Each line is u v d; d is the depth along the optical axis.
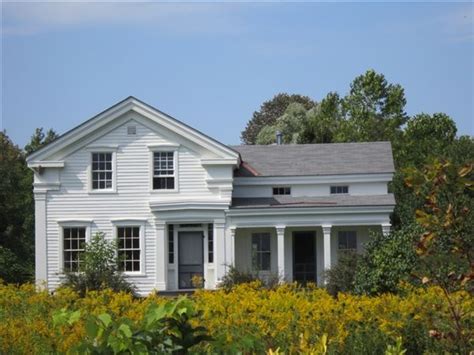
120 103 37.44
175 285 37.41
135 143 37.62
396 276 24.81
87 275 32.12
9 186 47.16
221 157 37.38
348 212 36.44
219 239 36.78
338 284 28.67
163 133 37.62
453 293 10.43
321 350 7.46
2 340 10.27
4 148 52.84
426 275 9.02
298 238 38.41
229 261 36.66
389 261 25.19
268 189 39.62
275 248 38.28
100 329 5.97
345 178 39.50
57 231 37.38
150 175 37.56
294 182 39.53
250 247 38.25
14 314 13.96
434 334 9.62
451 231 8.76
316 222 36.50
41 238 37.38
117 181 37.53
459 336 9.41
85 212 37.47
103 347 5.96
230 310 12.52
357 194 39.53
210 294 13.96
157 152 37.62
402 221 39.12
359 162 40.53
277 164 40.66
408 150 60.81
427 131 65.69
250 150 42.19
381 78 70.50
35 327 10.68
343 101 71.38
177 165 37.66
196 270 37.53
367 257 26.38
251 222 36.72
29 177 53.06
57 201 37.50
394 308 12.30
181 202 36.75
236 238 38.28
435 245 9.09
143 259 37.16
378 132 66.44
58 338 10.23
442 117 66.19
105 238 37.34
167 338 6.28
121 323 6.07
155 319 6.11
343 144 42.66
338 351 11.48
